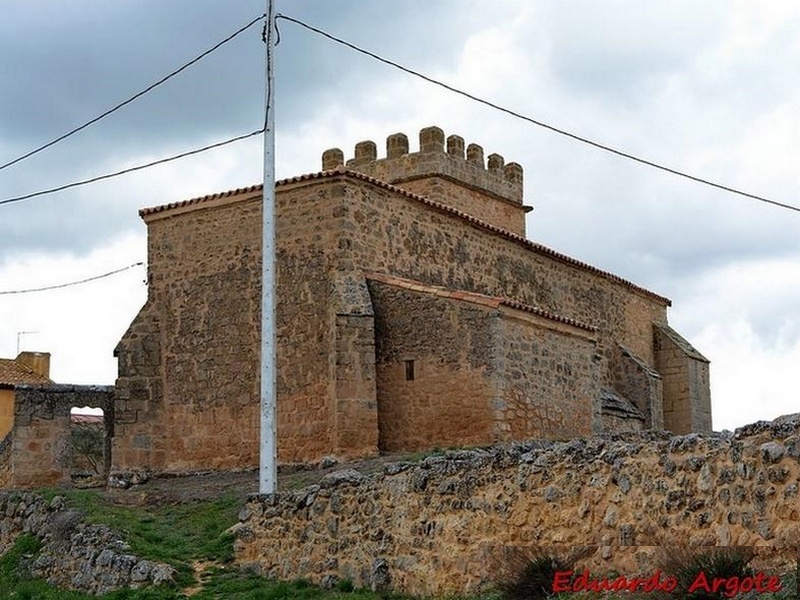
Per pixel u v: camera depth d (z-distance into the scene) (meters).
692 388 43.12
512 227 42.47
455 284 32.12
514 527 14.56
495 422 26.95
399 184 39.31
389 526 16.56
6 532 23.84
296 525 18.27
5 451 30.66
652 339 43.91
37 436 30.19
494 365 27.23
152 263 31.75
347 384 27.39
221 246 30.67
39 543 22.47
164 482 28.94
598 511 13.54
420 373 28.17
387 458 26.28
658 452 12.95
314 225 29.19
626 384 40.41
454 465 15.75
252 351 29.62
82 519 21.78
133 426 30.61
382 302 28.91
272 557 18.61
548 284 36.94
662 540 12.56
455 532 15.38
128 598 17.84
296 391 28.56
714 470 12.20
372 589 16.48
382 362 28.64
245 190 30.20
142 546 19.92
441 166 38.88
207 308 30.61
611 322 40.88
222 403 29.91
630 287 42.38
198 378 30.41
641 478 13.05
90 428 51.47
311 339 28.61
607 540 13.28
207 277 30.75
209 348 30.38
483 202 41.00
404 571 16.11
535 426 28.25
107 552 19.58
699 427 43.12
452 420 27.58
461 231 32.75
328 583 17.20
